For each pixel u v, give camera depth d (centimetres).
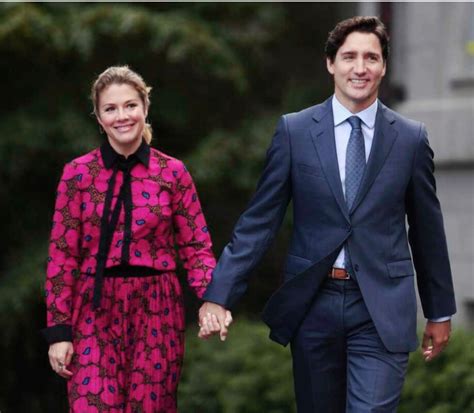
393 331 1537
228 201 4041
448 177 2953
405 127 1584
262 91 4178
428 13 3020
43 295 3559
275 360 2511
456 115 2920
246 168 3750
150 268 1569
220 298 1582
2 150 3584
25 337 3722
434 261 1623
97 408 1538
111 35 3603
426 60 3023
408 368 2253
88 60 3691
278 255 4097
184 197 1612
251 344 2625
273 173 1594
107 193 1567
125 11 3556
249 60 3959
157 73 3866
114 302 1557
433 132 2961
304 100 4028
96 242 1569
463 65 2950
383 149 1560
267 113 3984
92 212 1567
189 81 3944
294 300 1569
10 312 3531
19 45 3531
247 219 1609
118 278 1559
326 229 1553
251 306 4072
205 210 4075
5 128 3603
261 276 4103
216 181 3709
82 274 1575
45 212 3862
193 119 4028
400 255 1567
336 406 1606
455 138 2917
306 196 1564
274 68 4219
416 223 1609
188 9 3825
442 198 2961
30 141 3588
